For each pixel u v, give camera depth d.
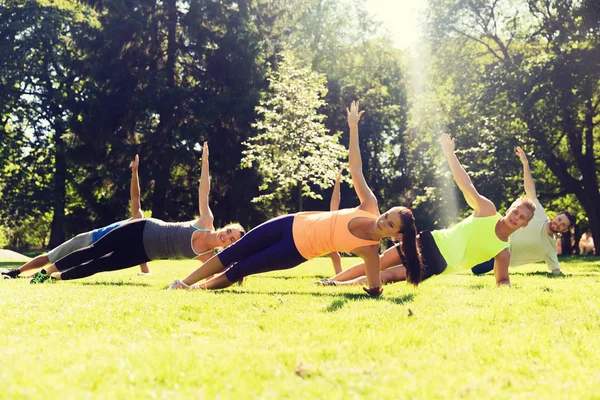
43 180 35.66
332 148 20.89
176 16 29.91
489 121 27.88
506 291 6.76
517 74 27.06
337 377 2.90
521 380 2.96
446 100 32.06
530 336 3.96
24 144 35.09
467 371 3.09
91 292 6.36
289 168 20.31
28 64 32.78
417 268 6.84
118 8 28.69
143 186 29.44
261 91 29.52
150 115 29.53
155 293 6.29
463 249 7.62
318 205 35.84
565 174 29.84
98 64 28.69
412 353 3.45
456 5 30.70
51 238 35.06
